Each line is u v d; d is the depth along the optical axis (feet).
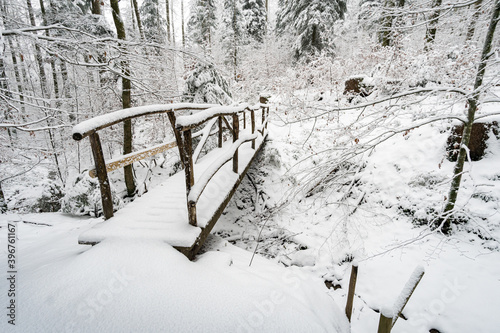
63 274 5.79
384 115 10.60
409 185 14.82
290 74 28.89
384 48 22.81
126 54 17.43
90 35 15.15
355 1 48.70
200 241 8.23
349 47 39.11
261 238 17.11
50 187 25.90
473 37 13.85
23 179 30.53
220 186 11.50
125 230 7.82
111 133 32.14
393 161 16.46
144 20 56.13
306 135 22.67
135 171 30.45
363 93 22.57
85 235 7.56
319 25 40.40
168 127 32.40
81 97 32.60
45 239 13.01
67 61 14.48
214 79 26.71
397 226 13.82
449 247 11.59
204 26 55.11
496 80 8.42
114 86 26.03
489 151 13.41
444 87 9.27
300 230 16.49
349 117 21.45
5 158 21.97
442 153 14.79
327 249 14.28
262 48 48.29
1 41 12.44
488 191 12.00
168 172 29.91
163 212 9.27
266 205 19.45
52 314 4.79
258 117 30.68
